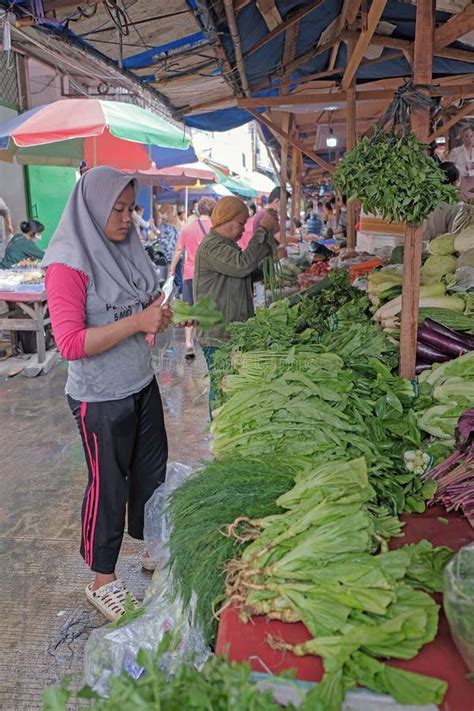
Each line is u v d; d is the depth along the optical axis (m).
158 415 2.96
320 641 1.19
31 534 3.59
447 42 2.48
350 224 6.39
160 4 3.55
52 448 4.88
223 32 4.13
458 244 3.47
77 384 2.65
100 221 2.55
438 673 1.16
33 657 2.59
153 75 5.30
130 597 2.48
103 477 2.71
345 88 5.53
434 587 1.36
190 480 1.89
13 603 2.96
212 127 8.77
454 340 2.58
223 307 4.07
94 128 6.14
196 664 1.70
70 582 3.13
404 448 2.04
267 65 5.37
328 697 1.07
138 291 2.72
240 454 1.98
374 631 1.19
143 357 2.78
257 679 1.14
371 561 1.33
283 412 2.06
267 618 1.30
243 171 19.38
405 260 2.31
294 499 1.57
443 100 7.05
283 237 7.63
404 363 2.41
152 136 6.46
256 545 1.44
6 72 10.13
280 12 4.01
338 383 2.16
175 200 19.00
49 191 11.73
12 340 7.77
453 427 2.08
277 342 2.83
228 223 4.07
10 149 7.85
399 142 2.07
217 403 2.58
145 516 2.88
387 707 1.10
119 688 0.96
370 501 1.74
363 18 3.83
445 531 1.68
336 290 4.17
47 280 2.50
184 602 1.57
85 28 3.82
